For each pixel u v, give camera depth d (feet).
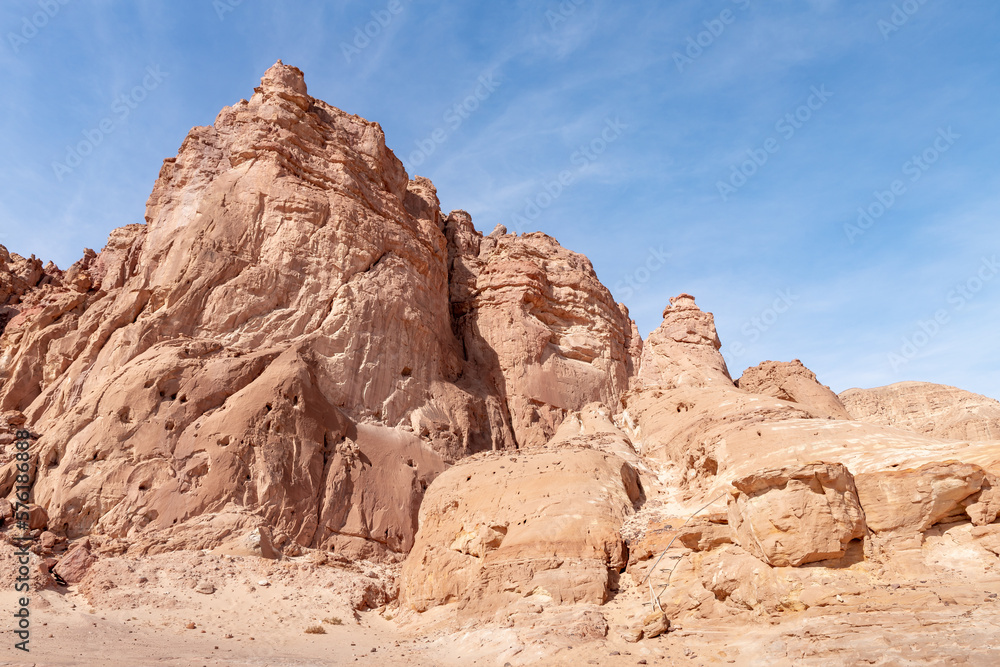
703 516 79.92
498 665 68.13
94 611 85.30
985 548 62.03
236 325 132.46
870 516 66.69
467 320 179.11
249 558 102.58
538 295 181.06
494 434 152.46
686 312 178.09
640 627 69.87
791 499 66.33
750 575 67.82
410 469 129.70
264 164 147.95
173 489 109.60
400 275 151.43
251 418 117.60
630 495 94.32
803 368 121.49
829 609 61.57
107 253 173.99
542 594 78.59
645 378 160.15
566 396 169.89
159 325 129.08
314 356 132.57
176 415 116.98
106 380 122.93
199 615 87.76
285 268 138.72
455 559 90.17
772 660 58.29
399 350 144.36
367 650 79.00
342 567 107.55
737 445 89.71
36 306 157.99
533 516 86.69
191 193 147.33
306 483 116.78
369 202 156.97
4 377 140.56
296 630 87.10
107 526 104.99
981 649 50.62
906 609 57.57
